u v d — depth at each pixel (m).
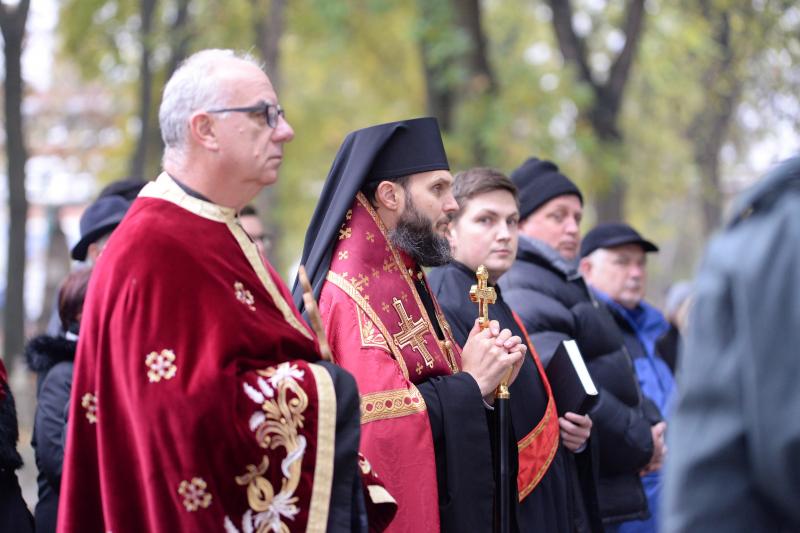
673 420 2.07
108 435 3.01
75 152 29.20
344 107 25.83
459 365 4.18
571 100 15.15
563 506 4.46
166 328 2.97
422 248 4.09
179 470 2.89
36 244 32.75
